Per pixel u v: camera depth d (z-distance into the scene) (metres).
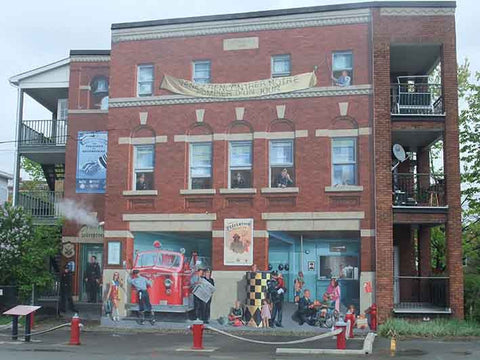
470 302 20.97
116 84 23.41
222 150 22.06
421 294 23.27
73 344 16.95
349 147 21.25
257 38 22.31
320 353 15.04
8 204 24.66
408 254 23.56
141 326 21.66
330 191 20.95
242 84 22.22
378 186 20.56
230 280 21.33
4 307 23.31
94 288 26.56
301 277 21.58
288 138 21.66
